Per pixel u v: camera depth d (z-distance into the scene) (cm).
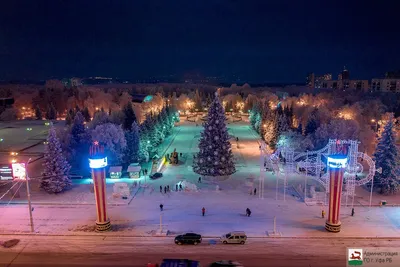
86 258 3531
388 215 4616
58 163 5462
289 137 7069
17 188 5650
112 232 4109
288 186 5816
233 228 4206
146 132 7788
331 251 3656
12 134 10562
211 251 3662
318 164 5556
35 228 4219
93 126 8756
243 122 13950
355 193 5469
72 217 4544
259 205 4953
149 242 3872
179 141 9731
